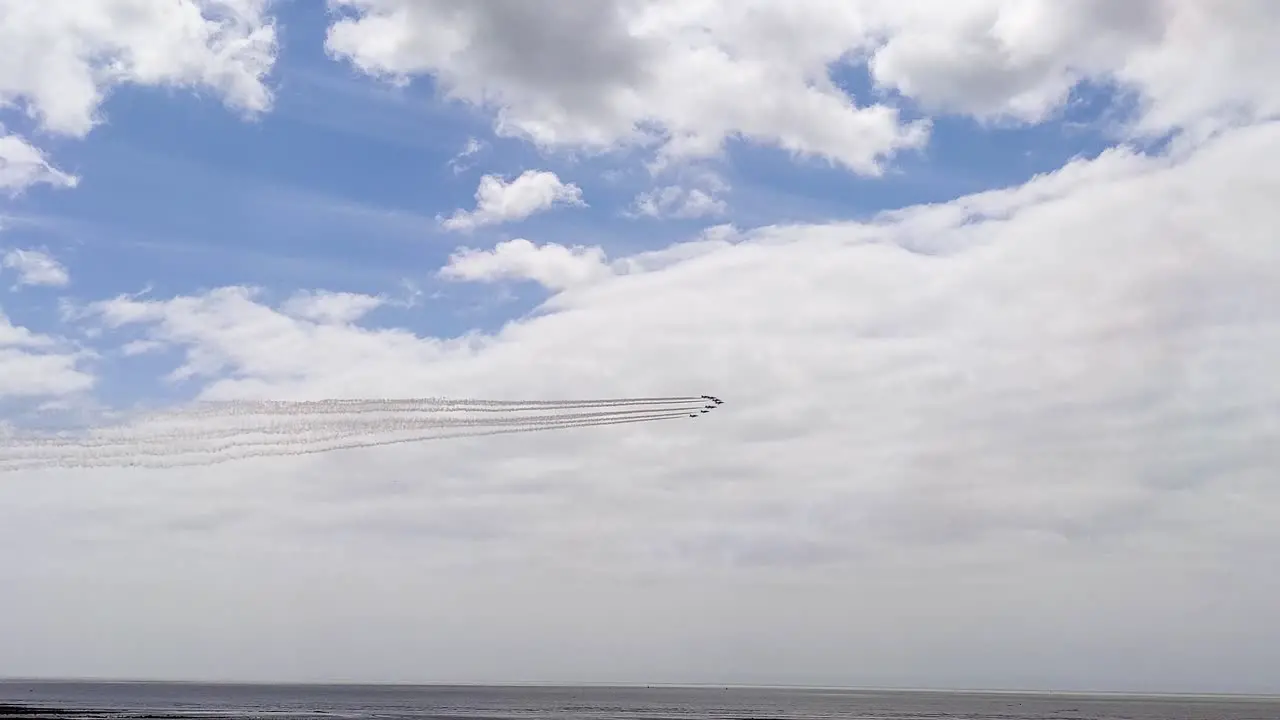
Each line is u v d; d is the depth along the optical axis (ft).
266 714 645.51
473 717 650.84
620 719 653.71
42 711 640.17
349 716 634.84
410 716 652.89
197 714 629.10
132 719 531.91
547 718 654.12
